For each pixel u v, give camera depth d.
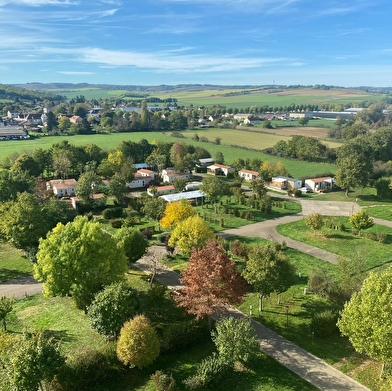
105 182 103.62
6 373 26.20
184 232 50.81
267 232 68.31
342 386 28.69
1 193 75.69
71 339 35.31
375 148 126.69
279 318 38.94
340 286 41.00
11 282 48.91
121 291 33.81
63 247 38.66
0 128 198.38
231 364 29.48
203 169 129.62
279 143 147.25
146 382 29.12
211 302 33.47
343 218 76.31
